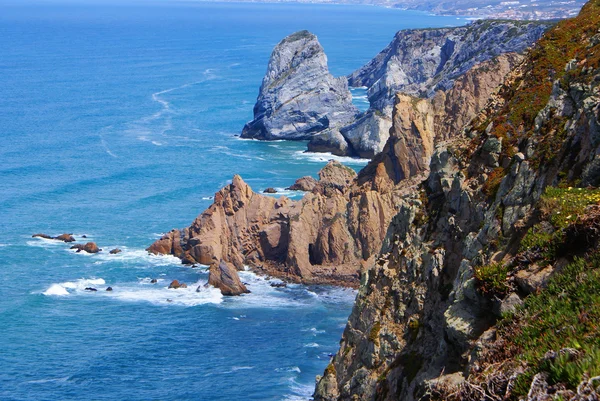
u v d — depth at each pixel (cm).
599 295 2012
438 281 4241
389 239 4972
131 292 9119
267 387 6800
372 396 4328
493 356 2219
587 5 5031
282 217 10144
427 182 4809
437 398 2464
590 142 3225
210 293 9044
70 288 9244
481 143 4397
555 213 2725
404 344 4338
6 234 11356
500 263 2842
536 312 2208
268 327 8125
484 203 4038
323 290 9238
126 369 7188
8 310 8544
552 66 4531
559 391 1591
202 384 6875
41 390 6800
